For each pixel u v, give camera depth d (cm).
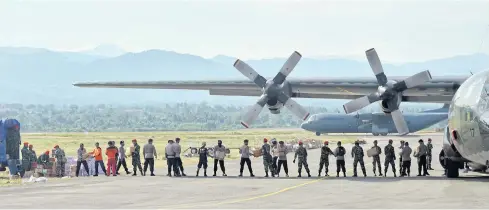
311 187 3619
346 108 4225
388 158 4369
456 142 3791
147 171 5241
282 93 4262
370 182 3894
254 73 4322
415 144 11281
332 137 16588
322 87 4322
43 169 4659
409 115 15000
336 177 4347
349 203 2842
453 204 2741
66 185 3906
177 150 4538
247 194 3281
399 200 2923
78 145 12950
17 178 4491
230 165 6069
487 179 3972
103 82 4647
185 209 2695
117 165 5244
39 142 14638
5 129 4641
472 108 3591
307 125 14650
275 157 4616
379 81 4162
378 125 14412
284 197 3128
